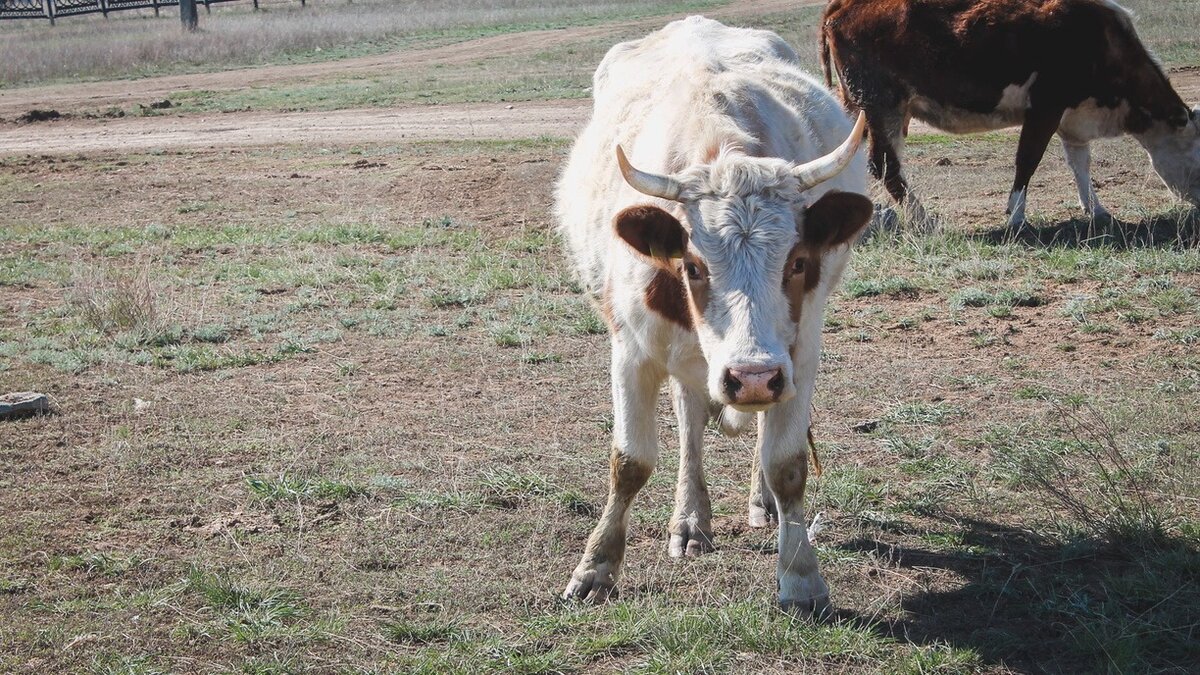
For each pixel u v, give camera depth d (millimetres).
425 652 5285
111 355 9586
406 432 7934
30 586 5926
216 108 27250
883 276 11289
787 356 4844
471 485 7043
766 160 5172
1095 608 5492
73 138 23734
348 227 14219
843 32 13000
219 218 15500
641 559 6227
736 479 7258
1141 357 8859
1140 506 6414
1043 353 9109
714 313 4961
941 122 13125
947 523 6512
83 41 41625
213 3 58312
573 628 5473
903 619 5535
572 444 7676
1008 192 14820
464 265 12281
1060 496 6391
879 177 13133
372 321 10469
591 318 10250
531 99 25719
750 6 45969
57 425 8125
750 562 6137
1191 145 12742
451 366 9297
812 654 5215
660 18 43938
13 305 11352
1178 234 11703
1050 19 12234
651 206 5008
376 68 34281
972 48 12422
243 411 8359
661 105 6035
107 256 13398
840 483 6969
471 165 18172
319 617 5613
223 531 6535
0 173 19641
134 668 5160
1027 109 12578
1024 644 5250
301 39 41125
